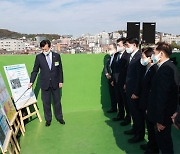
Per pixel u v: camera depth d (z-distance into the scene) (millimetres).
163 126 2643
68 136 4246
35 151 3693
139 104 3521
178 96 2680
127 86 3883
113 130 4461
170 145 2762
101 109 5766
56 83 4742
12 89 4461
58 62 4730
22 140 4117
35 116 5348
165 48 2631
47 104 4742
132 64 3805
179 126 2627
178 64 5141
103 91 5789
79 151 3652
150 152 3355
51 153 3613
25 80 4824
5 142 3053
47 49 4625
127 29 6598
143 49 3352
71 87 5609
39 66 4734
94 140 4039
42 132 4469
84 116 5305
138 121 3814
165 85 2541
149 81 3242
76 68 5574
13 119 3797
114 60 4797
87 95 5719
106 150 3652
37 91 5344
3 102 3658
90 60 5621
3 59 5094
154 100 2779
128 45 3840
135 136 3912
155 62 2732
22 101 4625
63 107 5629
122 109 4898
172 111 2637
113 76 4844
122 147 3736
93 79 5695
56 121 5047
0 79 3941
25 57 5219
